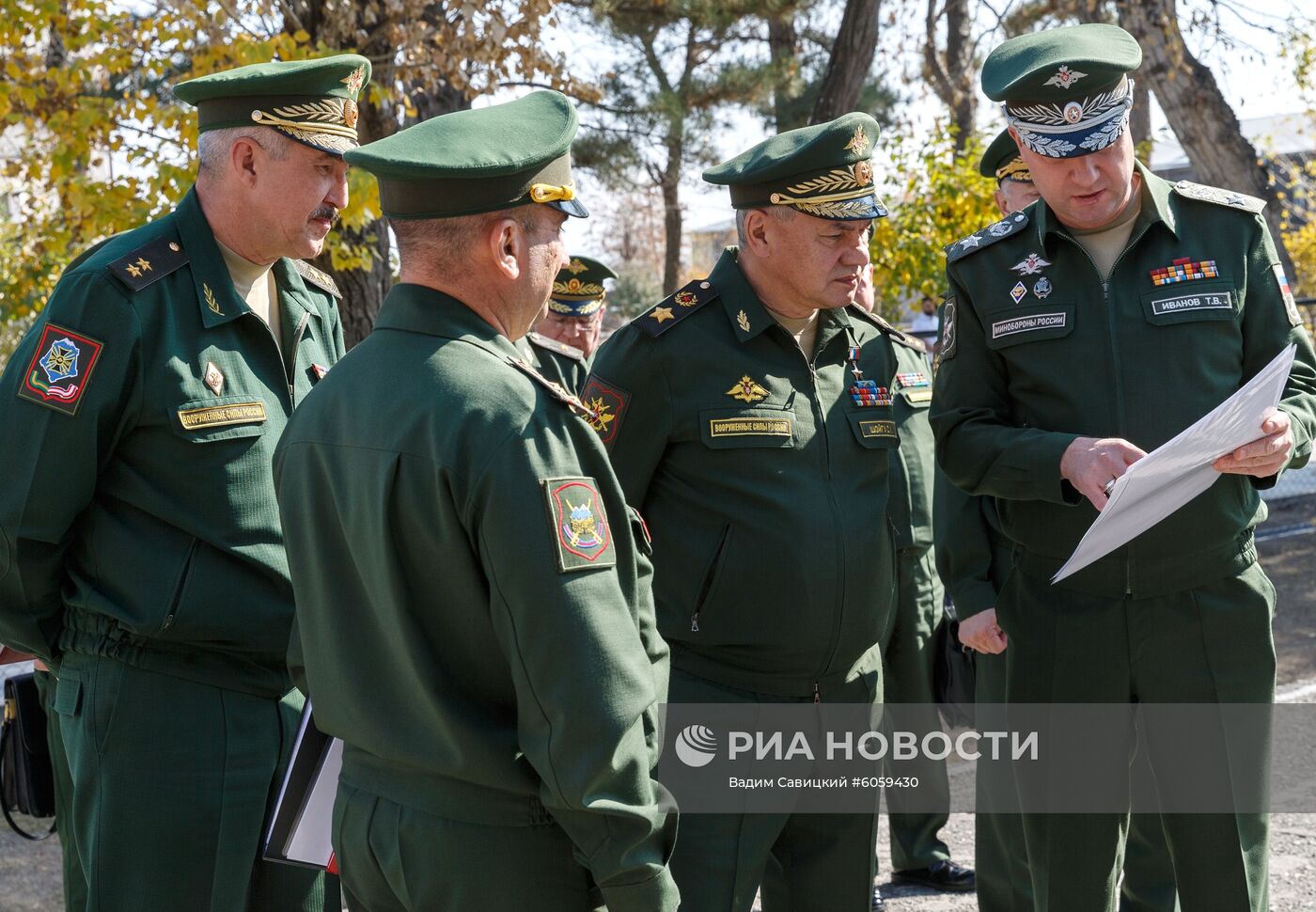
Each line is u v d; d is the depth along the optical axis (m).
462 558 1.76
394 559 1.78
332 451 1.88
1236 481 2.66
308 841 2.21
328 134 2.65
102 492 2.57
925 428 3.86
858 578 2.67
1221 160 10.15
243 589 2.62
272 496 2.67
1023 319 2.74
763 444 2.63
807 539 2.61
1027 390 2.77
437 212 1.84
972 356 2.84
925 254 7.89
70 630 2.61
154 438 2.56
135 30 6.44
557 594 1.71
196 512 2.58
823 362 2.80
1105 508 2.21
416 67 6.75
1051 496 2.58
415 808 1.84
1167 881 3.32
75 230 6.55
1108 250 2.72
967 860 4.17
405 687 1.82
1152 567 2.64
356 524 1.83
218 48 6.08
